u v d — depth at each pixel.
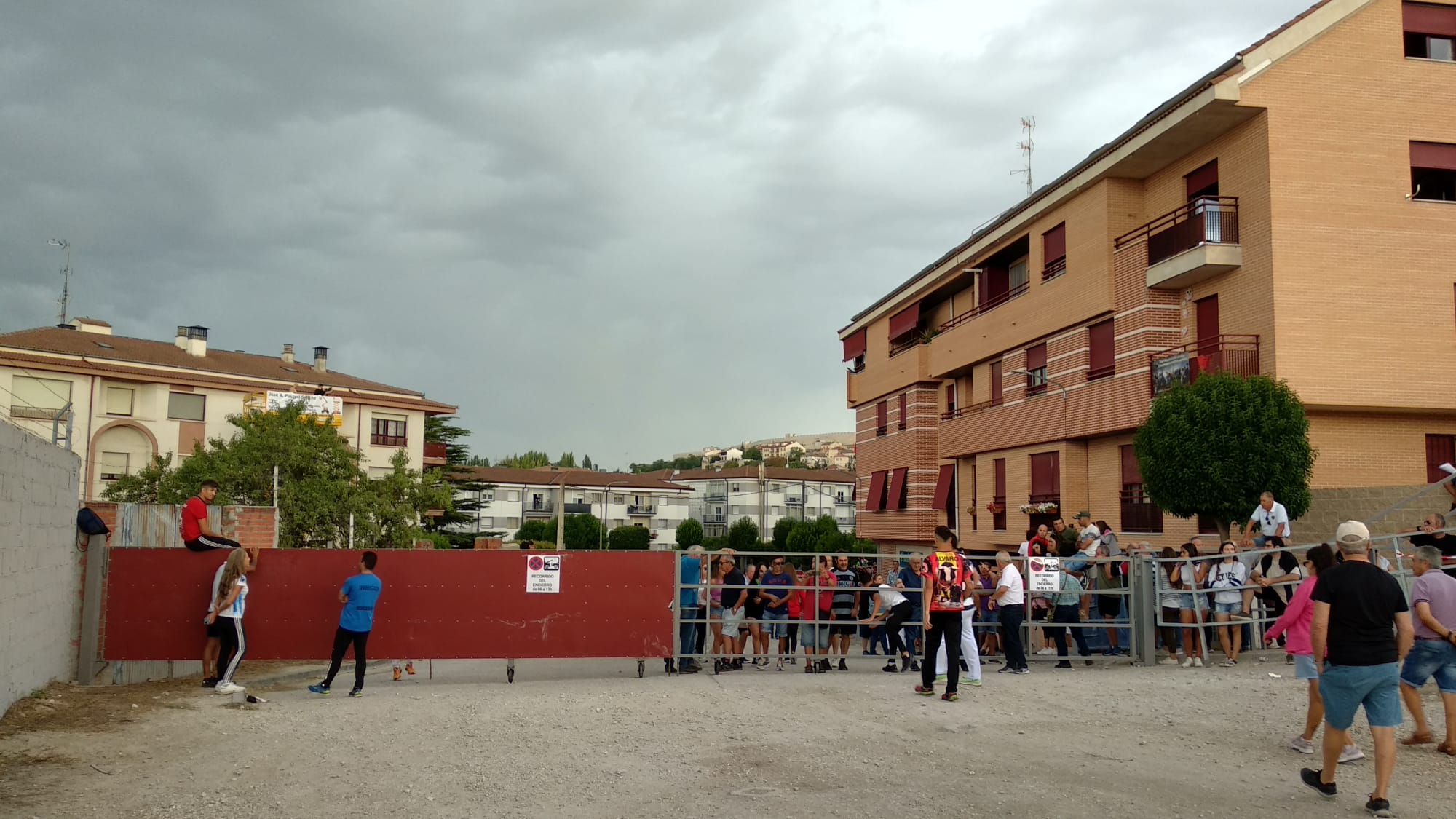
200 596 13.82
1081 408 27.42
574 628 14.41
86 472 46.06
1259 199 21.52
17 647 10.29
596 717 10.33
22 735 9.11
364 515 33.00
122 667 13.98
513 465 149.50
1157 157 24.52
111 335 52.12
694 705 11.04
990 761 8.21
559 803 7.02
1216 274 22.77
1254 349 21.47
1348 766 8.11
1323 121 21.47
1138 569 14.96
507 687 13.28
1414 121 21.78
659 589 14.55
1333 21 21.61
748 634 15.91
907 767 8.02
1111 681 12.70
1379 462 21.31
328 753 8.66
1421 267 21.38
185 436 49.19
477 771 7.97
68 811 6.77
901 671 14.84
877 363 44.72
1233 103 21.17
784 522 65.19
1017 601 14.02
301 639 14.09
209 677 12.95
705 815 6.69
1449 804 6.98
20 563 10.31
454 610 14.34
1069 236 28.05
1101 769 7.93
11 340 45.94
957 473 37.31
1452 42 22.45
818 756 8.45
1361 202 21.38
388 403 58.34
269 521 17.50
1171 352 24.02
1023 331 30.81
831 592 15.31
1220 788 7.38
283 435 33.34
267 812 6.83
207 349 56.28
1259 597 15.36
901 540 41.22
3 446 9.60
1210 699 11.16
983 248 33.53
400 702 11.57
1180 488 19.42
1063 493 28.30
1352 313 21.06
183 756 8.54
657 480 104.44
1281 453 18.34
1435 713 10.23
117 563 13.77
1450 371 21.20
